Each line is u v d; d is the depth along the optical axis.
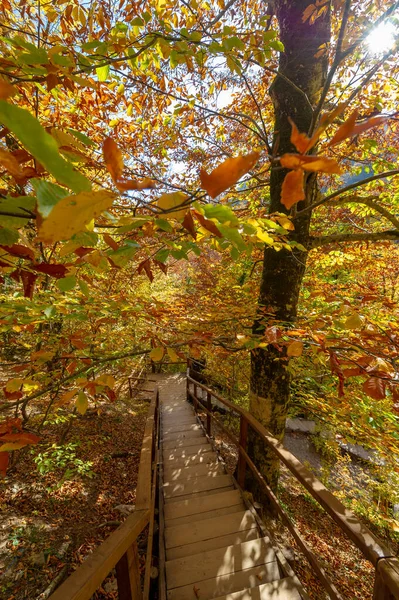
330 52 2.89
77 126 2.91
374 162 3.53
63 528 3.77
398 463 3.33
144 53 1.74
